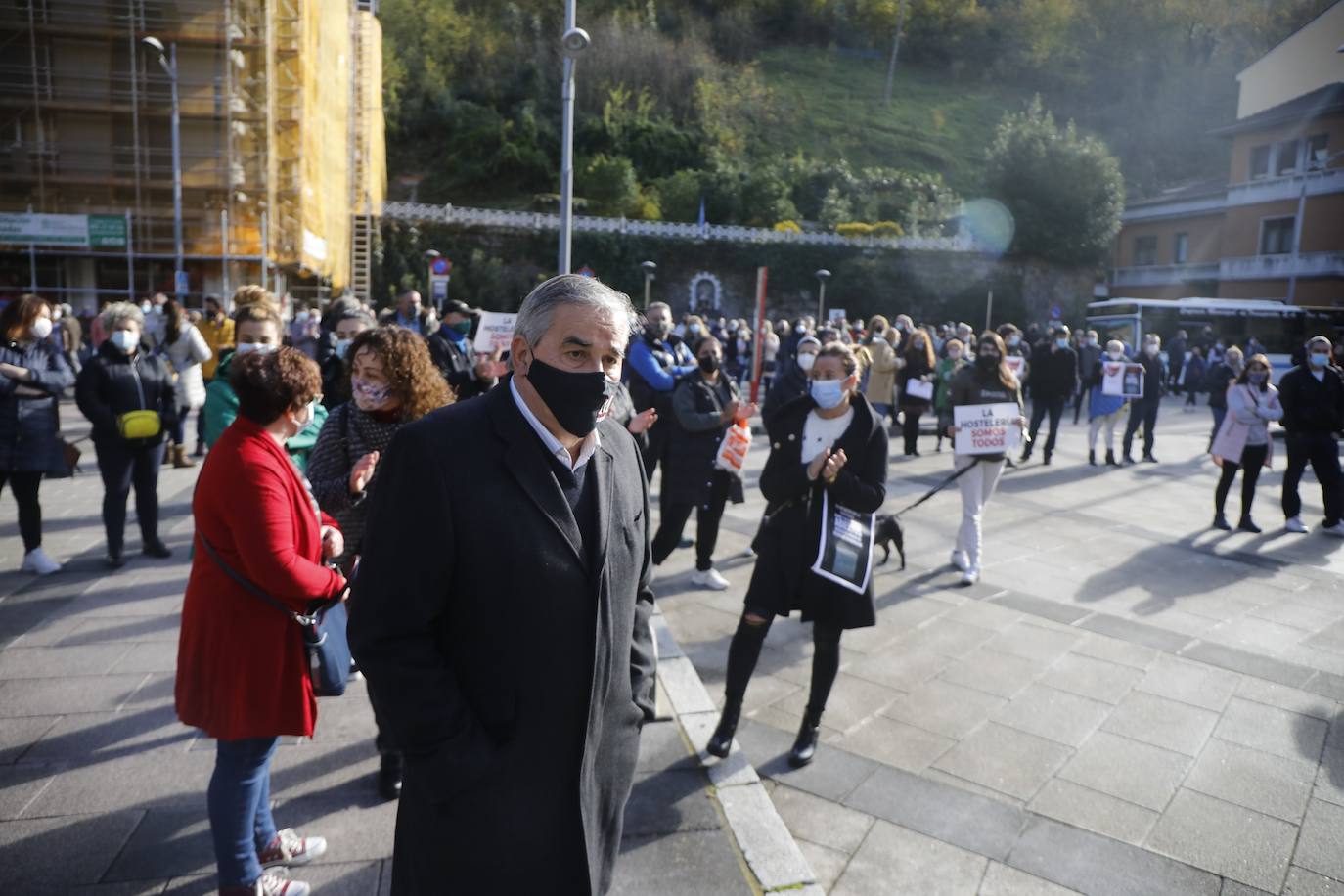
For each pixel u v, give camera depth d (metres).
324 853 2.99
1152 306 28.53
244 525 2.40
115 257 23.31
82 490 8.70
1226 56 78.56
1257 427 8.24
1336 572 7.00
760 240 41.66
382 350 3.24
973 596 6.15
